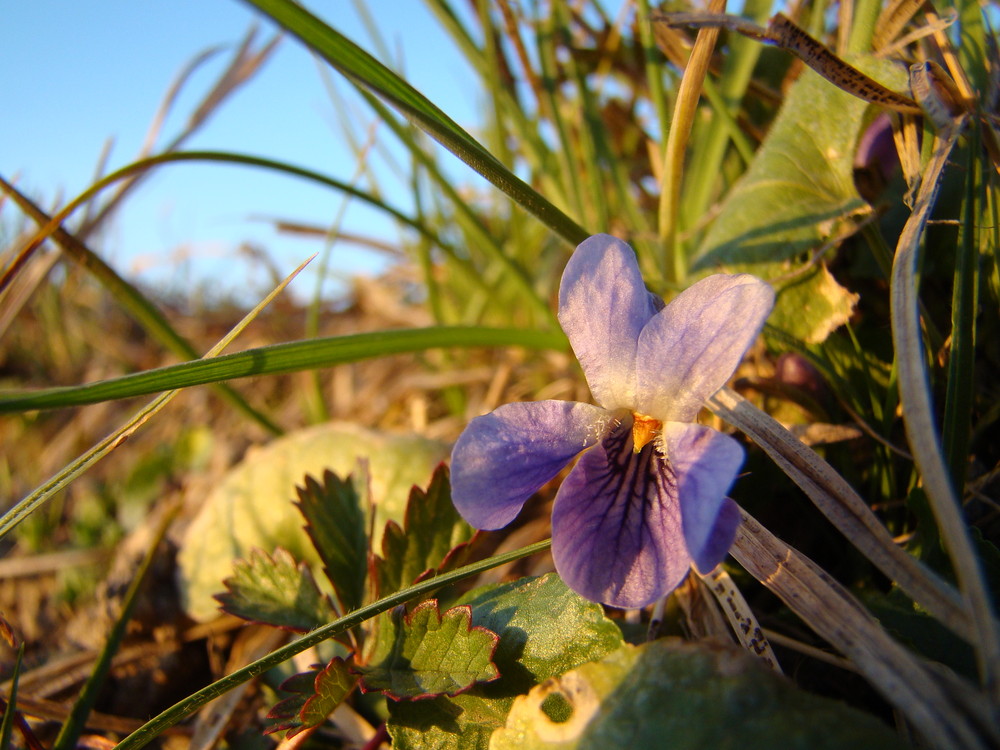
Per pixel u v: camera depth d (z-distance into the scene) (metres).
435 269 0.16
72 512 0.14
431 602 0.05
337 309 0.20
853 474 0.06
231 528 0.08
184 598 0.08
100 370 0.20
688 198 0.09
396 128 0.09
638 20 0.08
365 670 0.05
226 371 0.06
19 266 0.06
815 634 0.05
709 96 0.07
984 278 0.06
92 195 0.06
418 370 0.15
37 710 0.06
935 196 0.05
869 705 0.05
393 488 0.08
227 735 0.06
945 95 0.05
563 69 0.10
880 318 0.06
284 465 0.08
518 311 0.13
